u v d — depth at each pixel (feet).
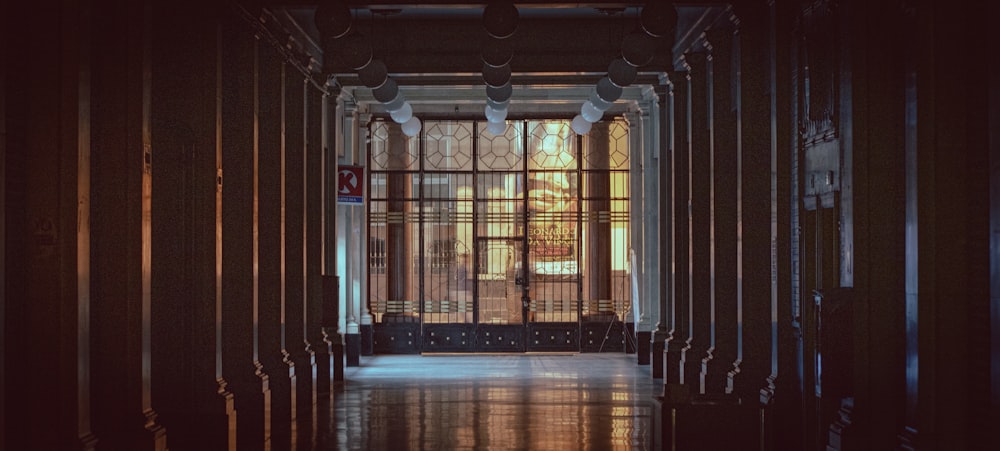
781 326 35.06
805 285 33.06
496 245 71.36
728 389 39.14
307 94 49.24
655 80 55.42
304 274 45.47
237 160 36.60
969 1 25.07
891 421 27.76
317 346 50.06
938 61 25.23
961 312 25.23
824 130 30.83
